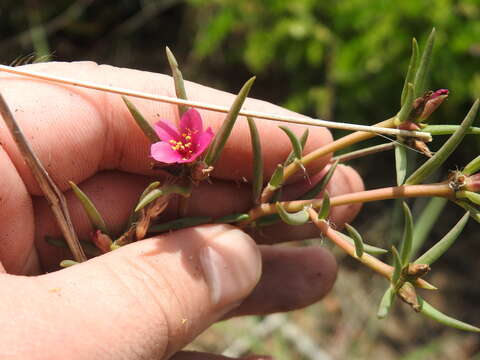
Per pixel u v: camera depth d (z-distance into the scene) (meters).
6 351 0.07
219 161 0.12
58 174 0.11
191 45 0.27
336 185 0.13
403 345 0.21
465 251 0.23
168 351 0.09
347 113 0.23
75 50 0.27
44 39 0.25
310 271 0.14
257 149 0.09
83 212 0.11
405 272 0.08
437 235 0.23
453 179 0.09
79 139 0.11
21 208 0.10
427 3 0.20
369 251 0.09
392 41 0.21
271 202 0.10
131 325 0.08
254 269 0.10
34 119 0.10
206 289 0.09
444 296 0.22
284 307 0.14
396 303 0.22
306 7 0.23
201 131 0.09
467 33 0.20
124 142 0.11
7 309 0.08
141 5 0.27
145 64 0.27
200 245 0.09
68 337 0.08
